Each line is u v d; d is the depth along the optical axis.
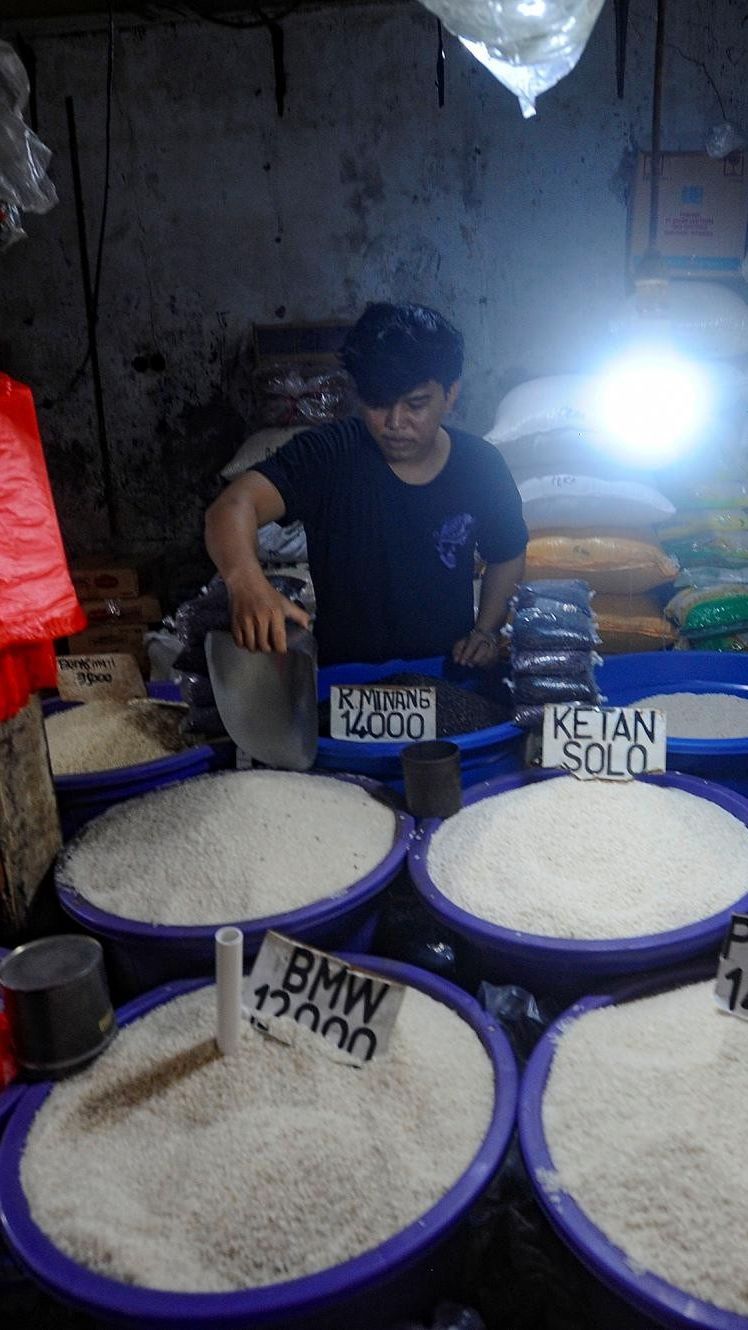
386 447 1.87
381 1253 0.96
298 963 1.30
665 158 3.45
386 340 1.69
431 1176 1.08
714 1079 1.17
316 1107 1.18
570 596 1.93
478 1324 1.09
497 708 2.01
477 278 3.72
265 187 3.73
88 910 1.44
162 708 2.17
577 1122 1.14
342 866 1.52
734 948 1.26
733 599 2.62
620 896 1.43
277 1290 0.93
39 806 1.54
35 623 1.33
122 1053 1.29
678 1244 0.98
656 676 2.29
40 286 3.95
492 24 1.21
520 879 1.49
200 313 3.91
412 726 1.83
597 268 3.63
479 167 3.59
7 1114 1.21
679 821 1.61
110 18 3.23
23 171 1.42
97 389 4.05
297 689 1.67
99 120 3.72
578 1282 1.13
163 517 4.20
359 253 3.76
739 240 3.50
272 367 3.69
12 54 1.39
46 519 1.37
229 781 1.78
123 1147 1.15
